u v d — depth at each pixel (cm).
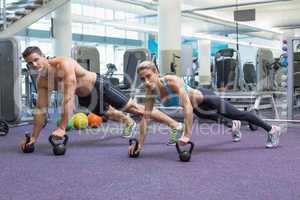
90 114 492
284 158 296
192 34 1362
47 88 339
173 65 723
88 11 1179
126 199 199
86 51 611
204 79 1401
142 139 309
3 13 566
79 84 350
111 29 1321
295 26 1409
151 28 1195
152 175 248
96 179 239
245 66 743
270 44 1878
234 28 1461
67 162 290
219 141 382
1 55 502
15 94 505
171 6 731
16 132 463
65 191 214
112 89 363
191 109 293
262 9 1154
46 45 1174
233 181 230
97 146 362
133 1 991
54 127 498
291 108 502
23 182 234
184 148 340
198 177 241
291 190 211
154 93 308
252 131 450
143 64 303
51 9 626
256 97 551
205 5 1069
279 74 679
